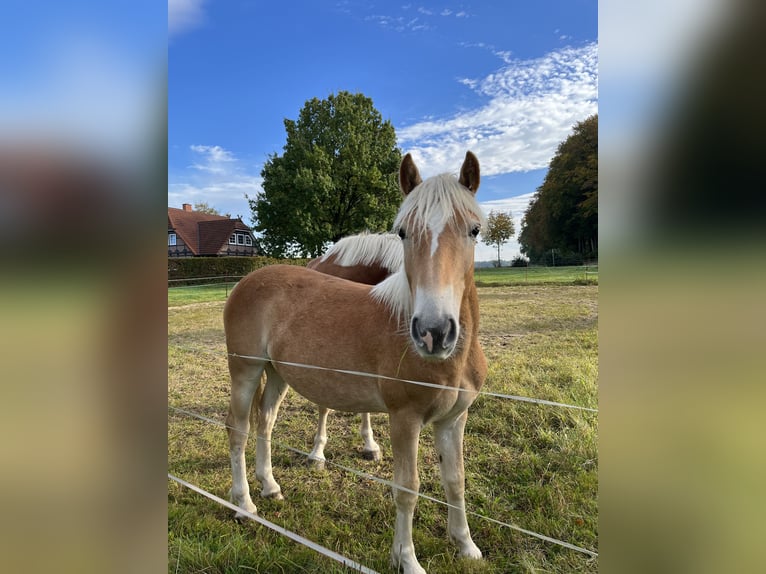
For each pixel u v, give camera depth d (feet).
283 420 14.02
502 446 10.75
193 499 9.39
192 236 96.02
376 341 7.27
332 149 66.28
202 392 16.47
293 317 8.69
